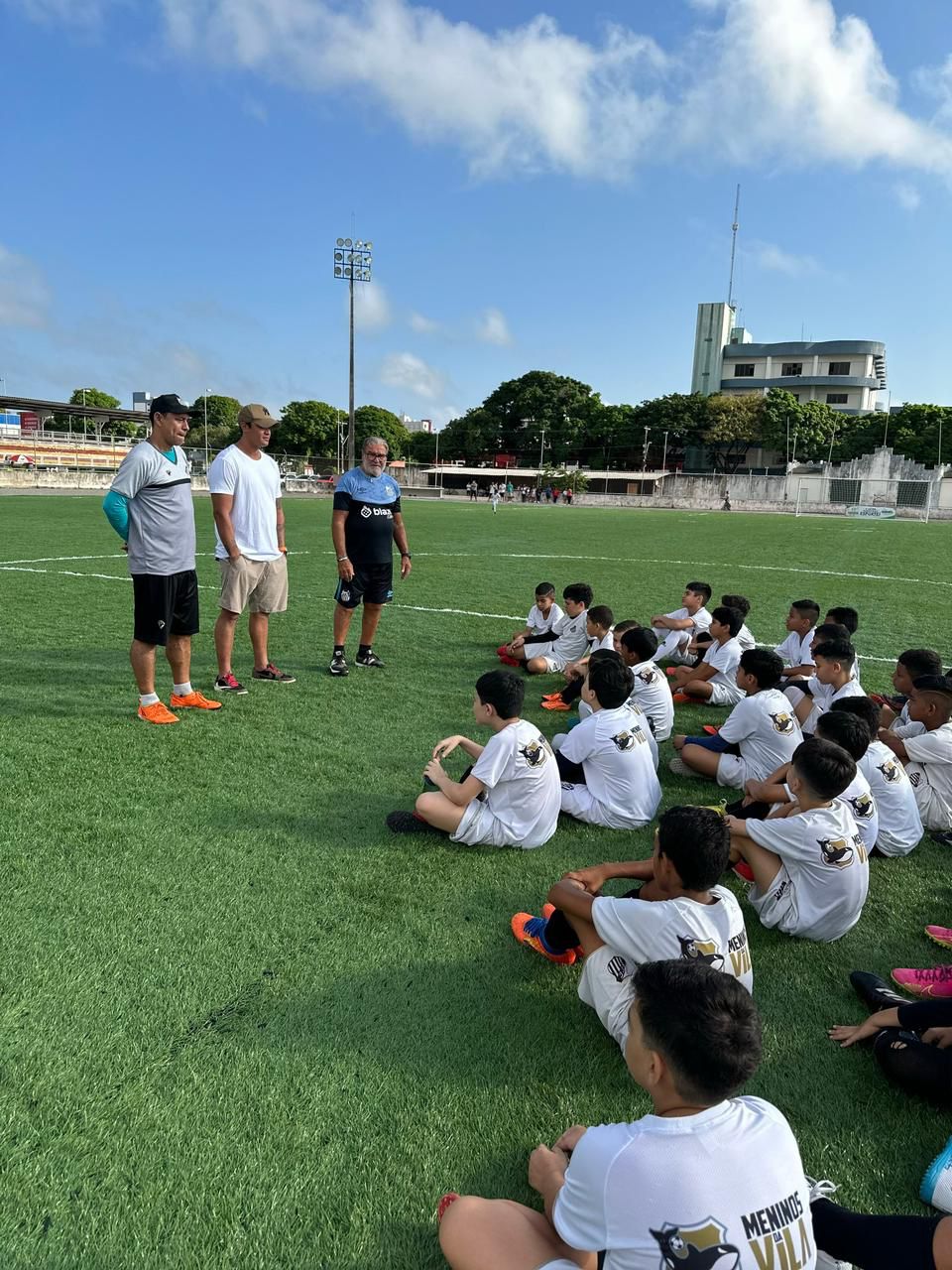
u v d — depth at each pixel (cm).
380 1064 217
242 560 541
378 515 606
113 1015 230
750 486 5309
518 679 345
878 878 342
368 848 338
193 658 666
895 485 4909
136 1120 195
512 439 7638
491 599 1011
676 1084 139
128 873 308
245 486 539
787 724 407
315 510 2800
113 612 821
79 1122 194
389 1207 176
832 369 7581
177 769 413
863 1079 222
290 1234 169
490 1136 195
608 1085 213
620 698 370
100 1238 166
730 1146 133
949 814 387
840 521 3406
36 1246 164
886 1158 196
